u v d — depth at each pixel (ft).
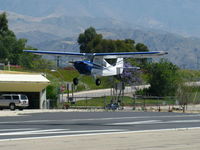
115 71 217.97
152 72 443.73
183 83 375.04
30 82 298.15
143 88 453.17
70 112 228.84
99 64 205.98
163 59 449.06
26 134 116.37
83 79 502.38
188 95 350.23
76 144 98.12
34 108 310.04
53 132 121.60
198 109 294.46
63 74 483.92
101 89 479.82
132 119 172.76
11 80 293.43
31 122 154.51
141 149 91.71
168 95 418.31
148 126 142.00
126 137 110.63
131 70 469.16
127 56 206.59
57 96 346.74
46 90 342.23
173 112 242.99
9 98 261.44
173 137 111.04
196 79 446.60
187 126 142.72
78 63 196.54
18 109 265.95
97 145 96.78
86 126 140.56
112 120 166.71
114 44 643.45
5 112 217.15
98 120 166.30
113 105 286.05
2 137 109.81
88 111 248.32
